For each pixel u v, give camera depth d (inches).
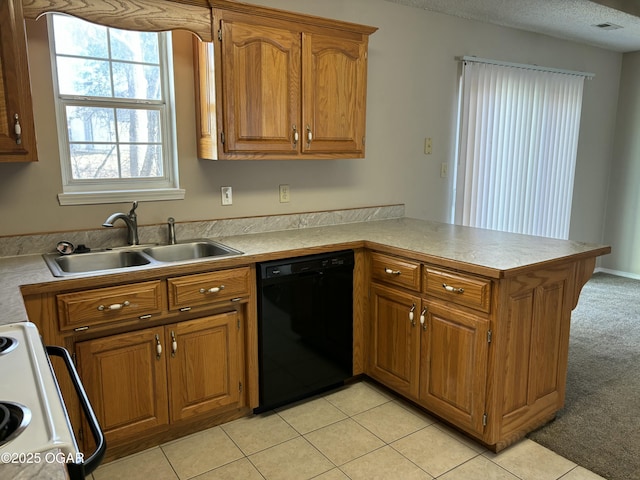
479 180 158.9
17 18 77.0
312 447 91.4
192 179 110.1
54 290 75.4
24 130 79.4
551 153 180.9
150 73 105.7
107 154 103.2
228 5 94.7
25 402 35.6
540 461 86.7
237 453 89.6
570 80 180.9
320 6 120.2
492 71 155.2
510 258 88.2
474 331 86.8
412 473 83.7
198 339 91.5
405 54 137.6
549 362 95.0
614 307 173.0
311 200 128.6
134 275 82.0
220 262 90.5
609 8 139.2
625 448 90.5
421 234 116.2
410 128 143.3
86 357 80.4
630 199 208.5
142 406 87.0
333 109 112.3
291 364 103.2
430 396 98.0
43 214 95.3
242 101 99.7
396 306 104.0
